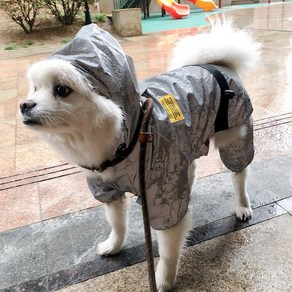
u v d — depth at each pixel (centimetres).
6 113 401
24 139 334
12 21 925
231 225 210
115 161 138
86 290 176
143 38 823
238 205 217
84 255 196
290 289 167
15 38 841
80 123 120
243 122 187
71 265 190
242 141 193
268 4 1406
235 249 193
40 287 178
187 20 1094
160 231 164
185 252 193
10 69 606
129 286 176
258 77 458
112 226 190
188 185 158
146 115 133
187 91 161
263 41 670
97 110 118
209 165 272
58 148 137
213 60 194
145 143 133
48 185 259
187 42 199
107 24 935
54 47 782
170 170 149
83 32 127
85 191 250
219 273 179
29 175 273
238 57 195
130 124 134
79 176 268
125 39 829
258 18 991
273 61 528
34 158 298
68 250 200
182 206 155
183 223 162
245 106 185
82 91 115
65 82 114
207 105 167
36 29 879
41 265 191
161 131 145
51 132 124
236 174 210
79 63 118
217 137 193
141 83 169
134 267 187
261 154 280
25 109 118
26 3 859
